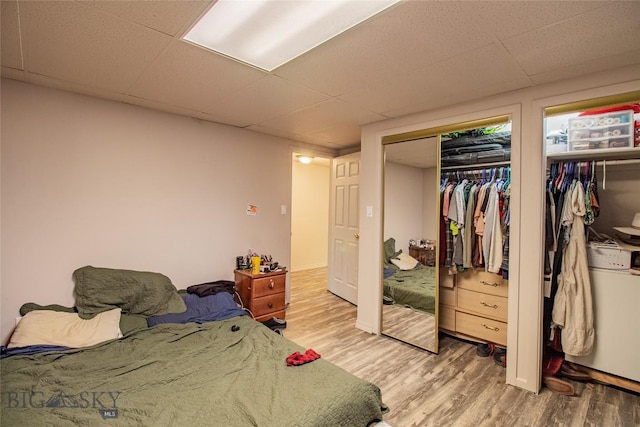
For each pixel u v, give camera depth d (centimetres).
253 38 165
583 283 225
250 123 332
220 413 137
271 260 373
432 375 239
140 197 283
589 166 232
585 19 142
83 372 172
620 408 200
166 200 299
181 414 136
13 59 190
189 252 317
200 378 166
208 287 301
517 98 226
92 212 257
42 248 234
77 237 250
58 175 240
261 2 136
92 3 136
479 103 246
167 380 164
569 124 232
